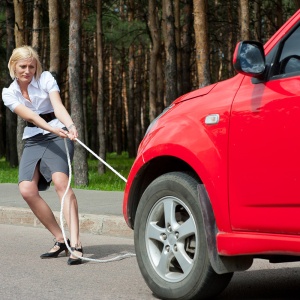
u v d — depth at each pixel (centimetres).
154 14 3703
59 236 1051
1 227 1456
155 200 745
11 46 3975
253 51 650
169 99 3091
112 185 2347
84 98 4653
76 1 2344
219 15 4197
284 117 625
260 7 3725
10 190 2039
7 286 842
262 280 863
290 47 657
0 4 4144
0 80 5853
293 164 617
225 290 800
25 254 1091
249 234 657
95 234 1343
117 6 4800
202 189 691
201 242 692
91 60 5738
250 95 664
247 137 655
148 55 6341
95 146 6022
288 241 623
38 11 2891
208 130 693
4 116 7412
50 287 834
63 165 991
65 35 3875
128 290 812
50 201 1677
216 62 5381
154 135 753
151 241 755
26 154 1009
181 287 714
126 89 7400
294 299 751
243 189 657
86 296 782
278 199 629
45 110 996
